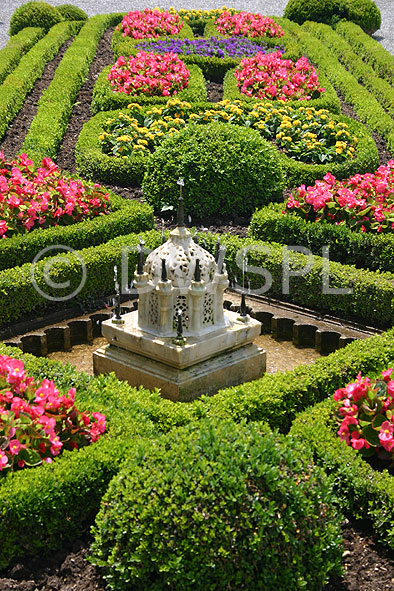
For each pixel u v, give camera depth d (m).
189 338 7.35
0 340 9.21
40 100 17.31
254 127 15.57
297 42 24.73
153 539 4.94
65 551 5.47
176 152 12.16
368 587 5.24
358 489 5.84
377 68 22.44
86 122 16.12
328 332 9.16
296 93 17.94
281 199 12.63
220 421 5.95
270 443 5.33
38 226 10.95
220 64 20.70
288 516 5.03
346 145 14.65
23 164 12.35
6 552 5.32
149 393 7.20
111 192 12.44
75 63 20.48
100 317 9.50
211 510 4.95
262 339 9.57
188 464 5.16
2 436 5.74
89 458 5.71
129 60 19.56
